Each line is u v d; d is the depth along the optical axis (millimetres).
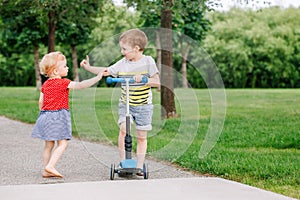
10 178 5645
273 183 5383
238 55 31078
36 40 20125
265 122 11352
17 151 7605
